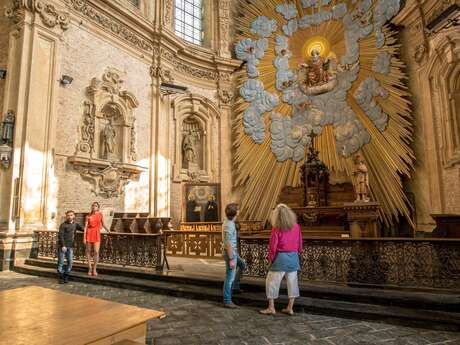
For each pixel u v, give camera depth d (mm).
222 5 16391
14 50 9320
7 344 1703
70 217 7156
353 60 13250
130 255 7535
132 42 12680
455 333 3896
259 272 5781
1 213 8742
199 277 6230
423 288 4715
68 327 1968
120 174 11523
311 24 14609
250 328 4102
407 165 11492
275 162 14484
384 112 12133
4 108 9078
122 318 2137
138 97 12734
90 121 10820
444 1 10172
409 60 11969
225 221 5160
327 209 11336
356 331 3982
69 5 10414
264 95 15094
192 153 14883
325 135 13570
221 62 15680
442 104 10430
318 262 5504
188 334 3904
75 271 7645
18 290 2893
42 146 9344
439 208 10359
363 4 13203
